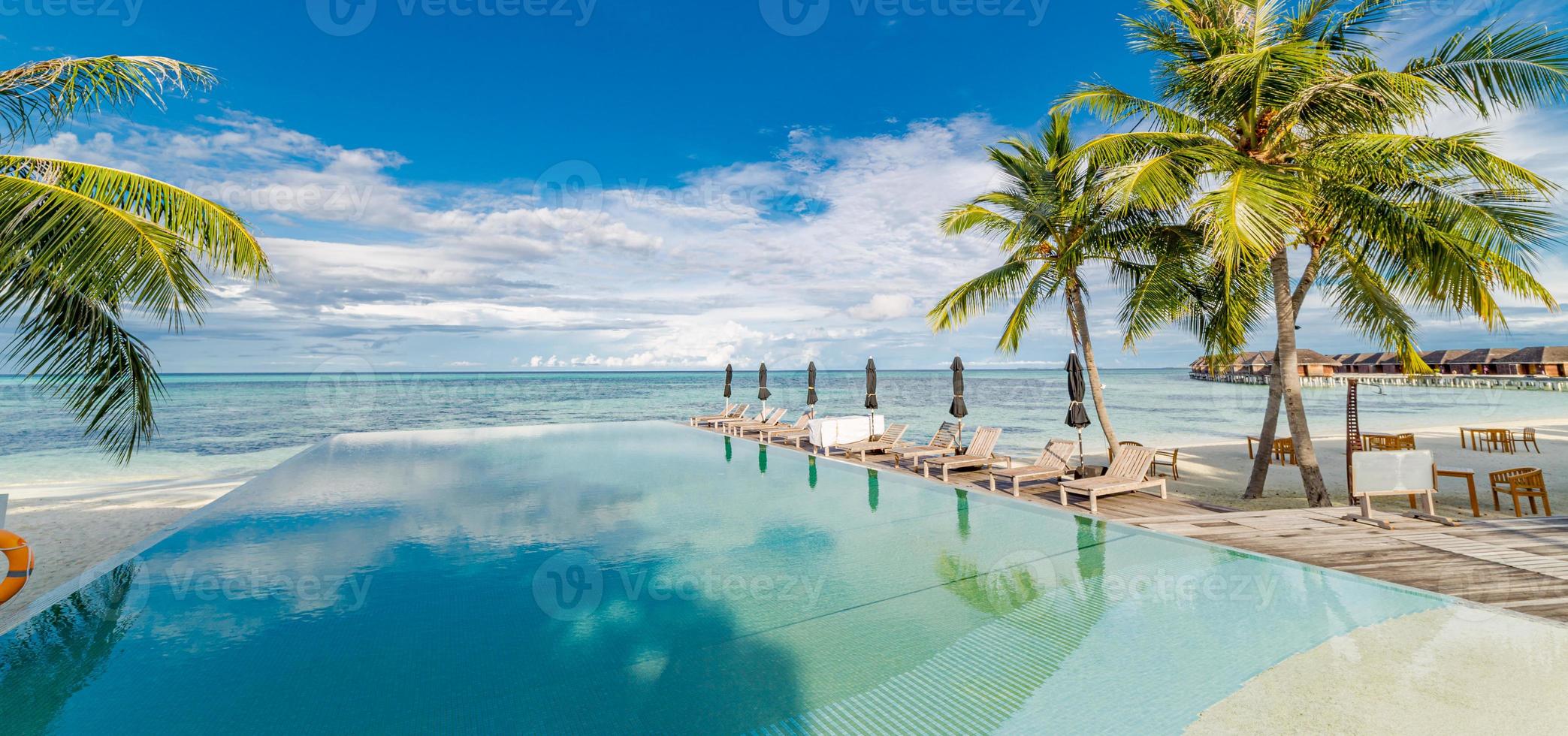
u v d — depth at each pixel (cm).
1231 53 780
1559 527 543
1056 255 1118
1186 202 803
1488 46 671
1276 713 261
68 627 374
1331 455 1466
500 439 1430
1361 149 704
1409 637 329
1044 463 951
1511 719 247
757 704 290
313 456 1148
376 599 423
